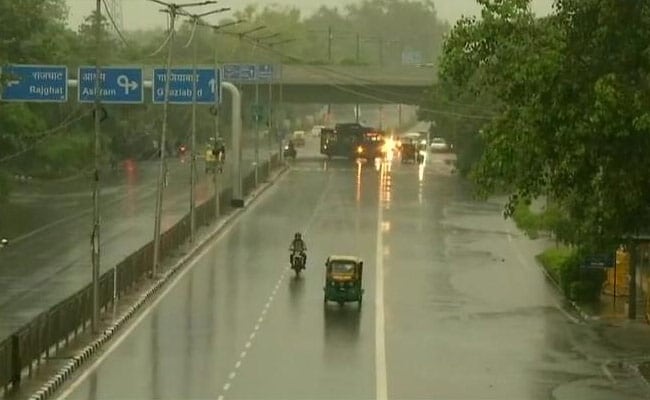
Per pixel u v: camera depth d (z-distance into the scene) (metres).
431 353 67.38
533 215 127.75
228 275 96.12
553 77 51.66
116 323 73.62
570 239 82.56
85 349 65.31
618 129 49.56
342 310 81.62
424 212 139.75
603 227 54.88
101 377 59.41
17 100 115.62
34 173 166.38
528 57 52.31
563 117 51.56
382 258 106.44
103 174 182.25
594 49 52.22
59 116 163.50
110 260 101.44
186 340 69.94
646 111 48.81
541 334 74.38
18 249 108.06
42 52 126.62
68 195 153.62
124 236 116.75
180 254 105.00
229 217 132.38
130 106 194.50
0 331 70.94
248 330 73.44
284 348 67.88
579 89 51.72
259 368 62.00
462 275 98.25
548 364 64.81
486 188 54.97
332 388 57.41
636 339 73.06
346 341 70.50
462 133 180.38
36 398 53.38
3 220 127.19
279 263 102.38
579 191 54.25
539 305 85.38
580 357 67.12
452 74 55.72
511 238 120.50
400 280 95.19
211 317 77.81
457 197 156.00
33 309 79.12
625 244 63.38
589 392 57.59
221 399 54.53
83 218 130.25
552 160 53.69
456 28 55.25
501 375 61.53
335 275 82.88
